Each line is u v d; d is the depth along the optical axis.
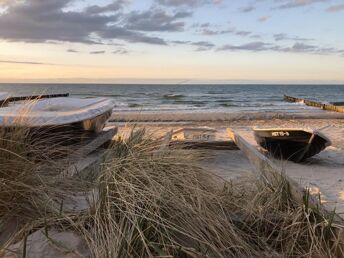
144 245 2.42
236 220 3.19
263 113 19.66
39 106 6.49
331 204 4.62
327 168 7.19
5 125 3.66
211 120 17.62
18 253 2.56
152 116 18.14
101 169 3.83
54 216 3.07
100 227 2.75
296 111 22.42
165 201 2.88
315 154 7.75
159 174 3.23
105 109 7.58
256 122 16.52
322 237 2.75
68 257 2.55
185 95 55.62
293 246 2.82
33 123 4.32
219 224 2.86
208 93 66.00
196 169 3.68
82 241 2.75
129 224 2.68
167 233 2.57
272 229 3.18
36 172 3.45
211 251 2.64
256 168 5.00
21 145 3.58
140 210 2.78
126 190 2.98
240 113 19.78
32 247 2.65
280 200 3.51
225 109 25.56
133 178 3.13
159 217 2.66
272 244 3.02
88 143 5.80
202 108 26.78
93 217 2.94
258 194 3.62
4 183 3.07
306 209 3.10
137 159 3.43
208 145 7.75
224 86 131.38
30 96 5.20
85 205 3.42
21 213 3.14
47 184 3.50
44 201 3.26
